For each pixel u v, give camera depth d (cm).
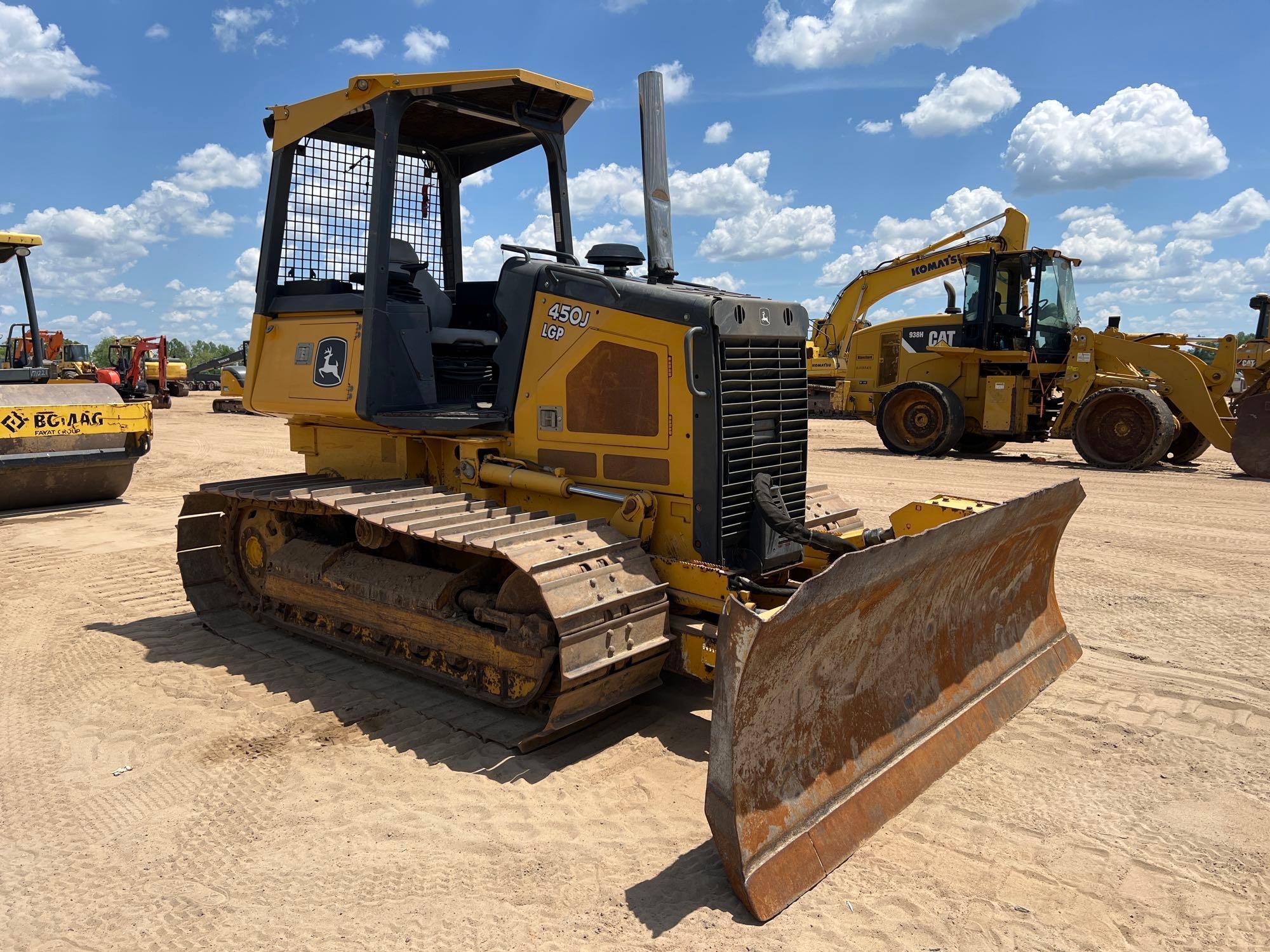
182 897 329
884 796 383
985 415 1647
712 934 306
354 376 542
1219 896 331
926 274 2119
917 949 300
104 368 3142
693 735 466
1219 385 1491
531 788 410
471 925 311
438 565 555
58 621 677
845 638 369
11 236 1266
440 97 545
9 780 423
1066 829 376
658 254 538
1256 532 966
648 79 533
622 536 467
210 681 548
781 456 504
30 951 299
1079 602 706
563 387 513
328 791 410
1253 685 534
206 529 691
